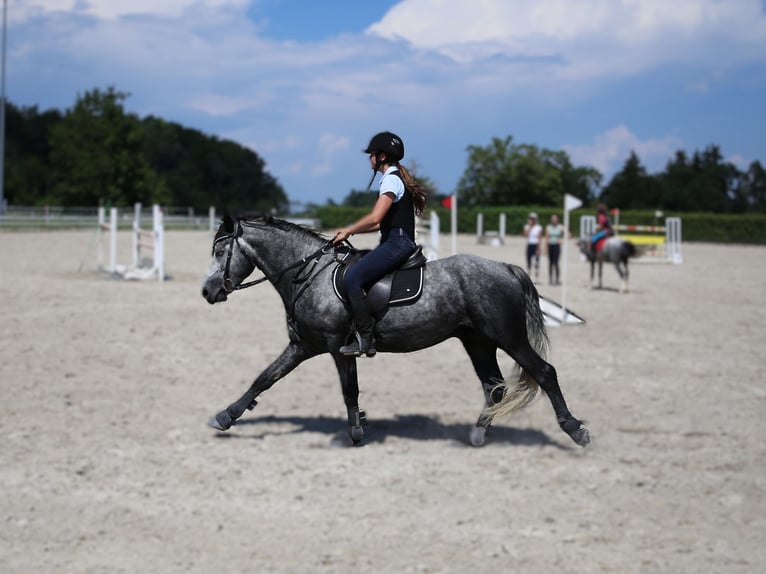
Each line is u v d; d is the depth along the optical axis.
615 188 97.12
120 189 65.44
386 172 6.33
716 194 97.38
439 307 6.30
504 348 6.33
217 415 6.86
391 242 6.29
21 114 108.88
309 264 6.62
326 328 6.45
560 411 6.36
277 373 6.82
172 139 108.00
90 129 64.56
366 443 6.73
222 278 6.73
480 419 6.70
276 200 110.94
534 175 73.00
